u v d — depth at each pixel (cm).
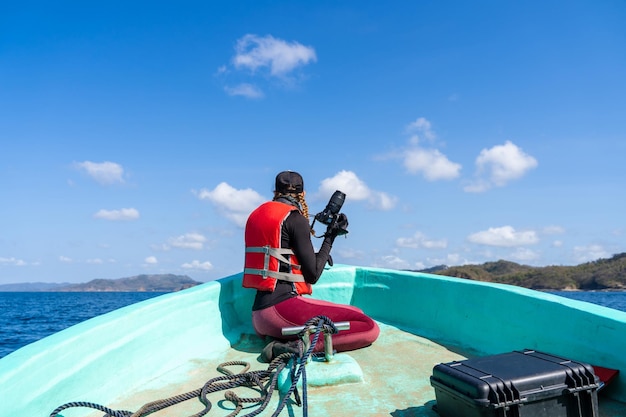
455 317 364
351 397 256
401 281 419
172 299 329
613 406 226
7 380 193
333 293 438
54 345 231
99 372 257
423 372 295
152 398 267
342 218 346
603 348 243
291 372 265
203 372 305
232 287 399
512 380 190
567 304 271
